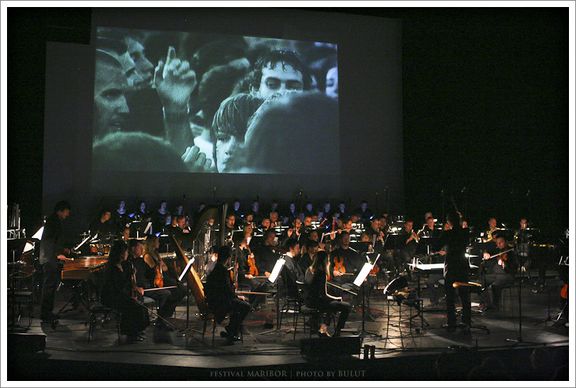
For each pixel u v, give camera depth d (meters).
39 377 6.06
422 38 16.05
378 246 10.62
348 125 16.14
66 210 7.95
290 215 14.78
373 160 16.34
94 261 8.48
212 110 15.08
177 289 8.08
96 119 14.45
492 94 14.88
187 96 14.95
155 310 9.01
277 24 15.62
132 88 14.65
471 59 15.23
